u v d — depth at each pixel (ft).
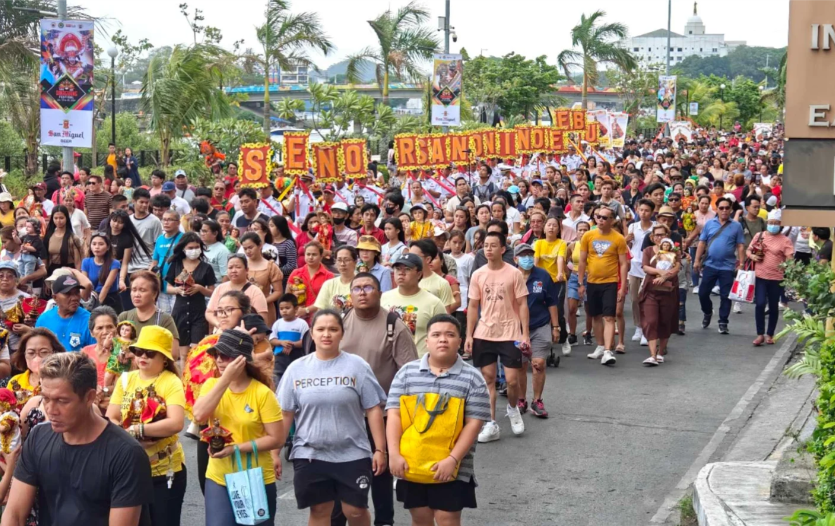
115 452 15.34
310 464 21.30
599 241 43.06
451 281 35.32
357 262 35.86
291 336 31.50
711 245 50.55
